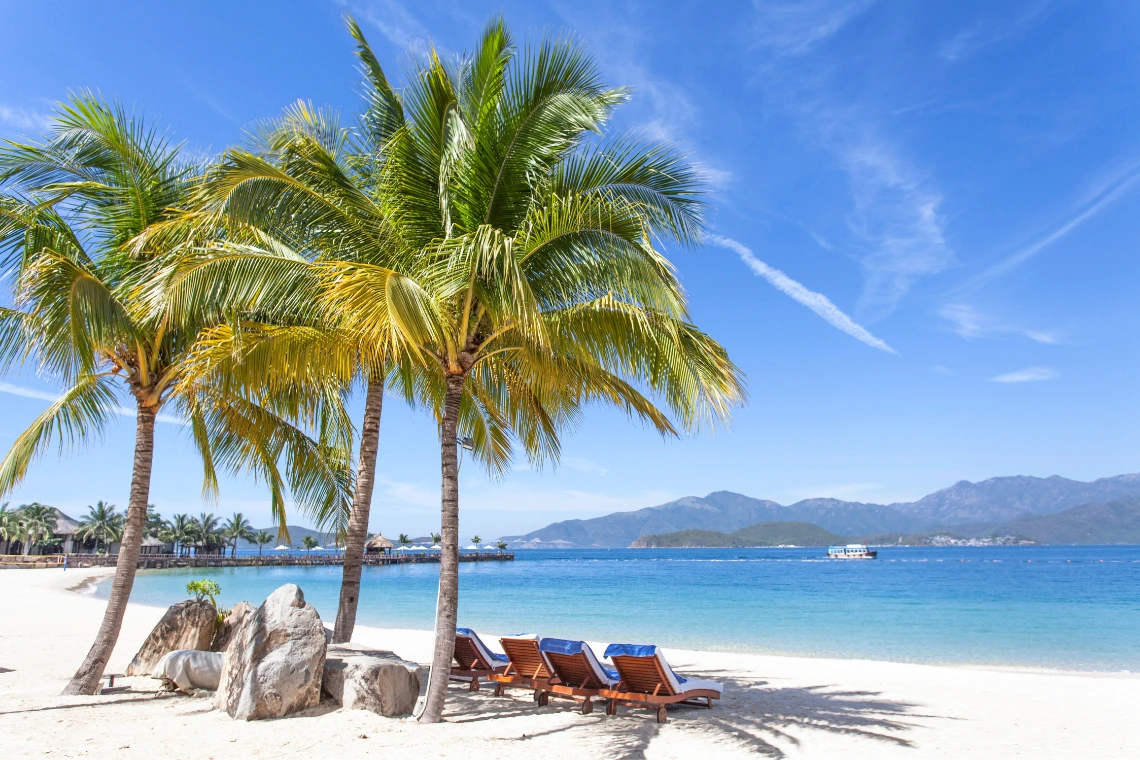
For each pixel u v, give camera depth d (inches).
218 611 393.7
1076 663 595.5
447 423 286.4
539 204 280.2
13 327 305.4
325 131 338.6
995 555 6678.2
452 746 237.5
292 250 310.2
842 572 2906.0
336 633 360.5
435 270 273.1
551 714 298.7
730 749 248.1
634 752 239.8
